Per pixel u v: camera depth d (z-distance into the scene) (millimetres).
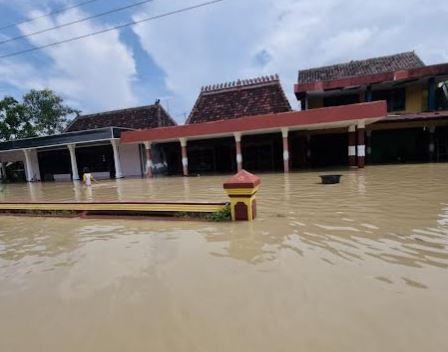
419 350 2428
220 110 21734
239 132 17531
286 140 16797
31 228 7594
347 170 16188
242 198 6492
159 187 14758
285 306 3162
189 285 3779
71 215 8633
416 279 3537
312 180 13102
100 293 3771
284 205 7910
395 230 5305
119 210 8000
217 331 2848
